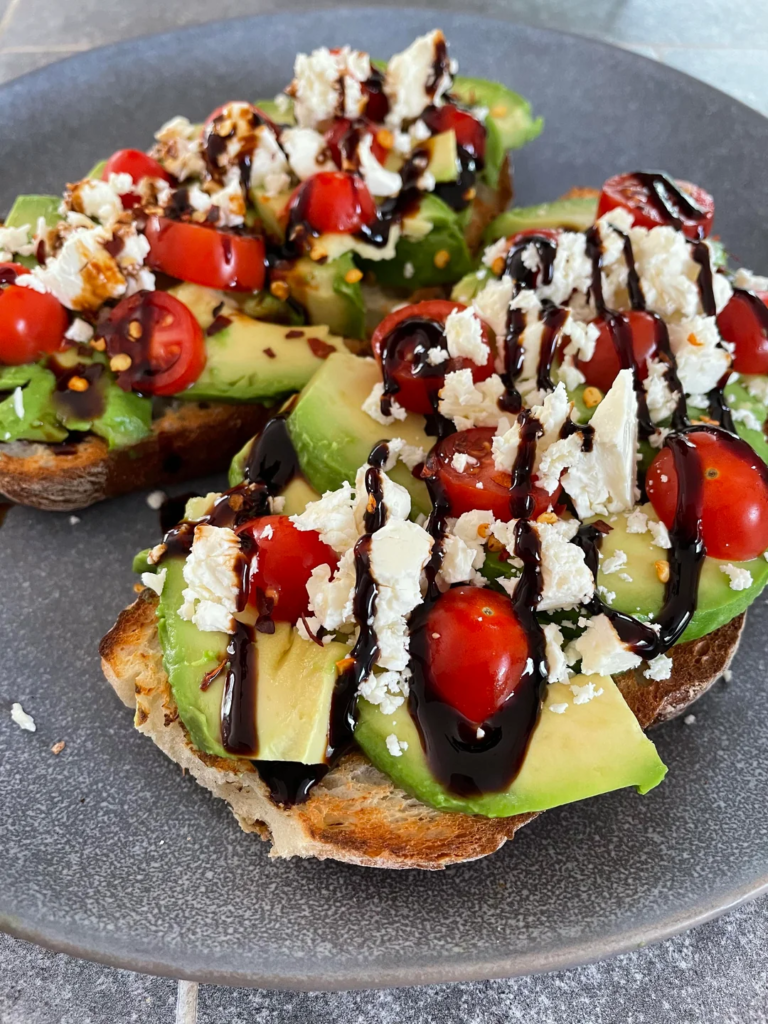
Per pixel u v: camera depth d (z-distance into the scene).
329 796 0.19
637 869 0.19
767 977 0.19
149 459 0.25
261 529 0.20
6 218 0.31
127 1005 0.19
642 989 0.19
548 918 0.18
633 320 0.23
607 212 0.26
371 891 0.18
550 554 0.19
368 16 0.35
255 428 0.26
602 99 0.34
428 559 0.19
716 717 0.21
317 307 0.27
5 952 0.19
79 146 0.33
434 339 0.23
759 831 0.19
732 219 0.31
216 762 0.19
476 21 0.35
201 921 0.18
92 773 0.21
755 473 0.20
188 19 0.44
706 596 0.20
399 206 0.28
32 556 0.25
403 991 0.19
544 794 0.18
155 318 0.24
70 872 0.19
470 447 0.21
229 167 0.27
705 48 0.43
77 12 0.44
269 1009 0.19
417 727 0.18
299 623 0.19
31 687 0.22
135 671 0.21
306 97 0.28
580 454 0.20
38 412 0.24
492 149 0.30
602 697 0.19
